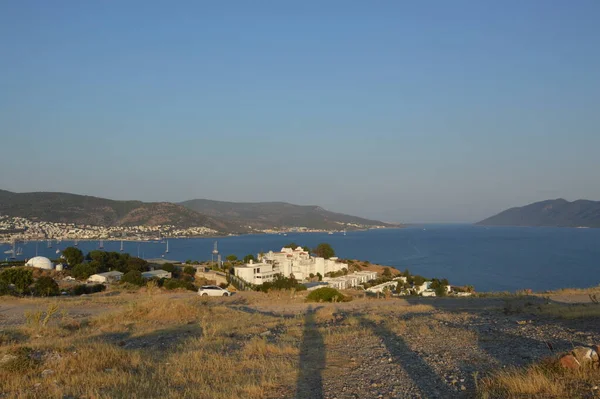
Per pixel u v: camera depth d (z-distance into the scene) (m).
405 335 14.27
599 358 8.19
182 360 11.34
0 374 10.01
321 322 18.83
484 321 16.72
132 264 81.81
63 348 11.98
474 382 8.55
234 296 34.19
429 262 154.50
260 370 10.40
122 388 8.90
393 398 8.05
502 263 146.25
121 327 18.12
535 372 8.09
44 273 72.88
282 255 105.75
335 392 8.57
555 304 21.05
